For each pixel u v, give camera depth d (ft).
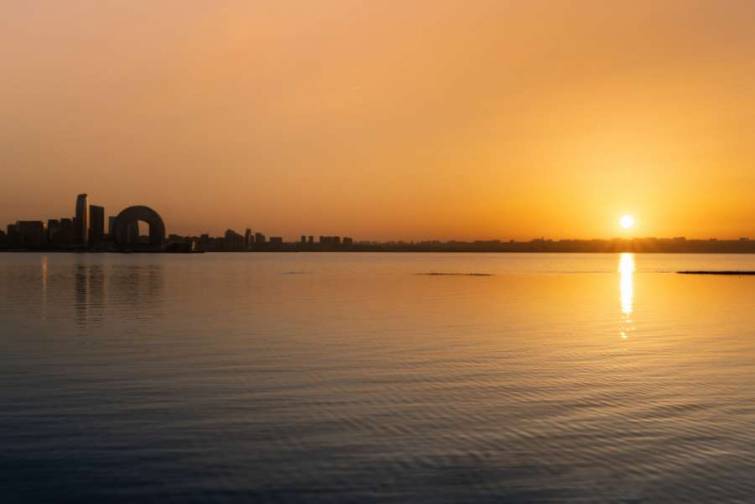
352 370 93.09
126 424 65.16
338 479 51.01
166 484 50.03
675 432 62.75
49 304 203.82
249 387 81.82
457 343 119.75
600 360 102.06
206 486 49.70
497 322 155.74
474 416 68.33
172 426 64.54
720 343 121.19
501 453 56.80
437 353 108.27
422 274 471.62
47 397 76.13
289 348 113.39
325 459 55.31
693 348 114.93
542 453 56.85
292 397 76.54
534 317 167.84
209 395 77.41
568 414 69.21
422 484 50.06
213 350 110.93
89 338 125.59
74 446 58.44
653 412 70.03
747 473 52.21
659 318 166.40
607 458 55.62
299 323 151.74
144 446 58.49
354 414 69.05
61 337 127.03
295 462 54.65
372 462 54.65
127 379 86.43
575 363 99.40
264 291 270.87
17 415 68.28
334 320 158.92
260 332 134.92
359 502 46.88
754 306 204.23
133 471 52.60
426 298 235.81
